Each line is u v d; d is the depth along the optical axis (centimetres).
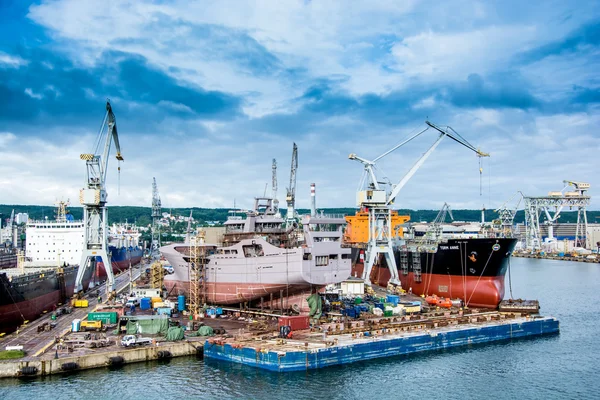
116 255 18862
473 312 9731
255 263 9644
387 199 13062
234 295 10075
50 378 6569
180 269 11444
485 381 6788
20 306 8656
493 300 10206
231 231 11400
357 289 11694
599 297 13350
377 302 10525
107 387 6359
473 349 8088
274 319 9056
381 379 6775
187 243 11812
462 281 10706
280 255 9231
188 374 6825
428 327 8425
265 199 11888
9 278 8681
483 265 10250
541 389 6562
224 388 6397
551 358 7712
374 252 12750
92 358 6888
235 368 7050
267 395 6219
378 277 14225
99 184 12225
